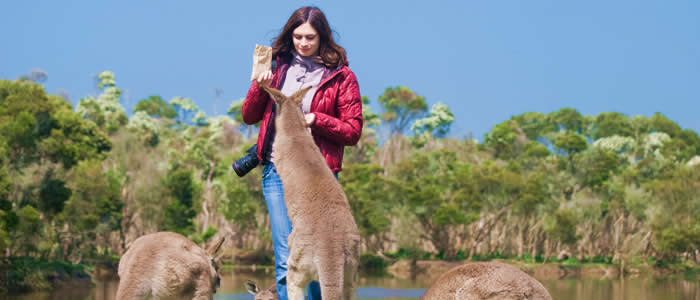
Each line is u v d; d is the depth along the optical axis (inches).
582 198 2972.4
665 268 2758.4
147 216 2581.2
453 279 223.1
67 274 1680.6
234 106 4517.7
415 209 2704.2
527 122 5083.7
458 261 2733.8
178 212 2576.3
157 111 5290.4
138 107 5275.6
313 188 194.7
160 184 2623.0
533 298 216.4
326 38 236.7
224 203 2792.8
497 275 217.8
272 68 240.8
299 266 191.2
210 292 222.2
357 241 192.9
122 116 3951.8
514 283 215.9
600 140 4360.2
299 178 197.8
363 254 2714.1
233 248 2851.9
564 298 1273.4
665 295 1392.7
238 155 2999.5
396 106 4298.7
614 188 3046.3
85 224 2074.3
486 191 2829.7
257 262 2770.7
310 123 218.4
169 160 3075.8
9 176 1638.8
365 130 3850.9
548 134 4808.1
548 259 2847.0
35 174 1758.1
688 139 4707.2
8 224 1428.4
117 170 2655.0
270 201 231.3
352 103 233.1
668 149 3986.2
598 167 3171.8
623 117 4859.7
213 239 2930.6
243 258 2768.2
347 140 226.7
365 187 2716.5
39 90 1804.9
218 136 3607.3
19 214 1568.7
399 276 2202.3
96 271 2074.3
